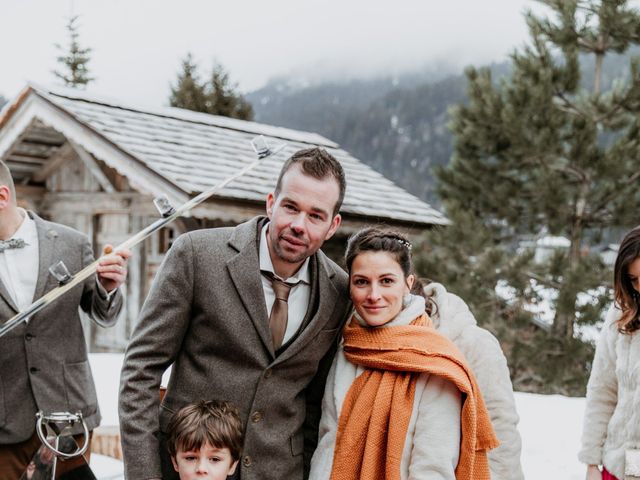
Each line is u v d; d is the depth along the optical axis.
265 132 10.65
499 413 2.42
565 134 10.48
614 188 10.24
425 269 9.80
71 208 9.71
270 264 2.27
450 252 9.76
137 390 2.19
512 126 10.08
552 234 10.45
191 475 2.18
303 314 2.32
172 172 7.43
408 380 2.17
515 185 10.88
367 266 2.25
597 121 10.46
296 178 2.15
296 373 2.30
